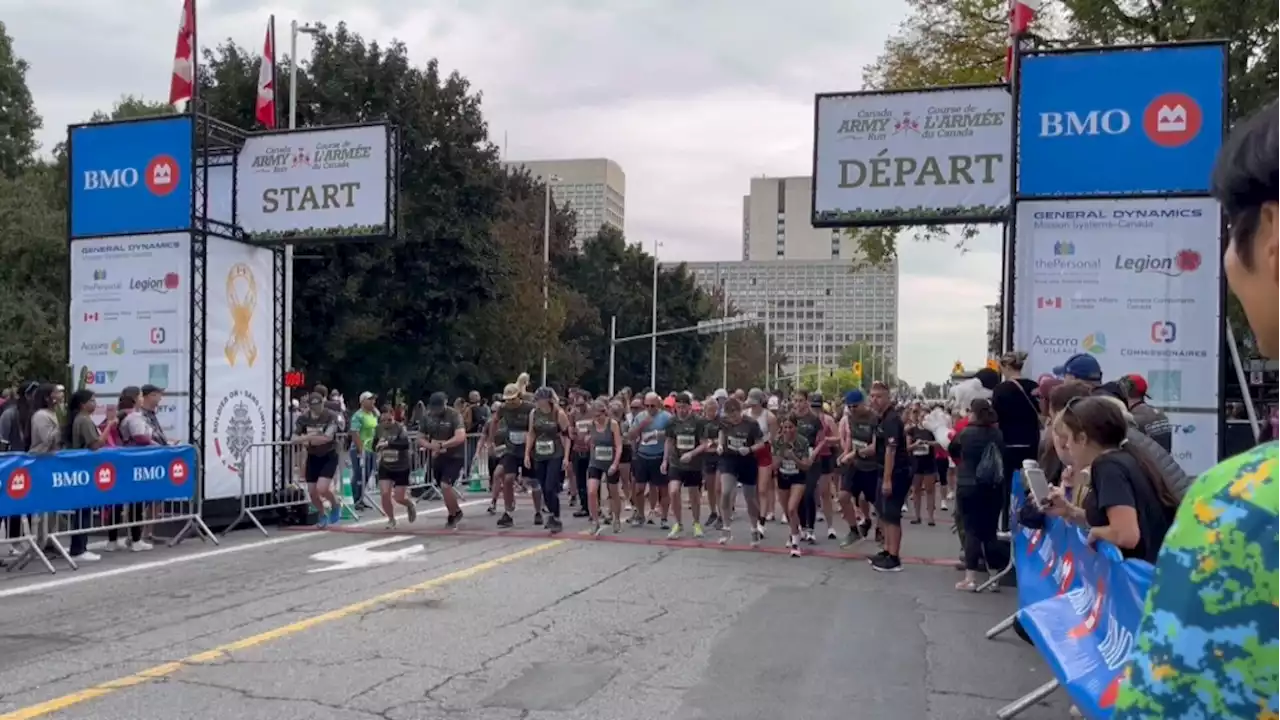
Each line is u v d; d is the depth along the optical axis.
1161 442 8.76
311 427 14.42
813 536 13.95
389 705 5.91
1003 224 11.91
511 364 44.16
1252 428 13.75
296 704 5.88
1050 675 6.93
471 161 37.88
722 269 158.75
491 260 38.53
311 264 34.56
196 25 13.77
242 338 14.52
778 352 134.38
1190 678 1.10
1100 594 5.01
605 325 66.19
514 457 14.93
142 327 13.88
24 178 41.66
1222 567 1.09
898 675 6.89
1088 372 8.37
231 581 10.02
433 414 14.67
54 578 10.21
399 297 36.78
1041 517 7.11
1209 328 10.73
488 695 6.16
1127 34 22.11
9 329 34.81
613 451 13.99
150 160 13.88
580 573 10.71
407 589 9.59
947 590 10.28
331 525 14.79
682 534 14.34
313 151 14.27
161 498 12.27
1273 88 17.27
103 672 6.53
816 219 12.16
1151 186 10.87
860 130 12.08
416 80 36.97
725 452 13.41
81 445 11.90
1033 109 11.20
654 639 7.77
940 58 26.27
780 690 6.45
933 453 17.27
